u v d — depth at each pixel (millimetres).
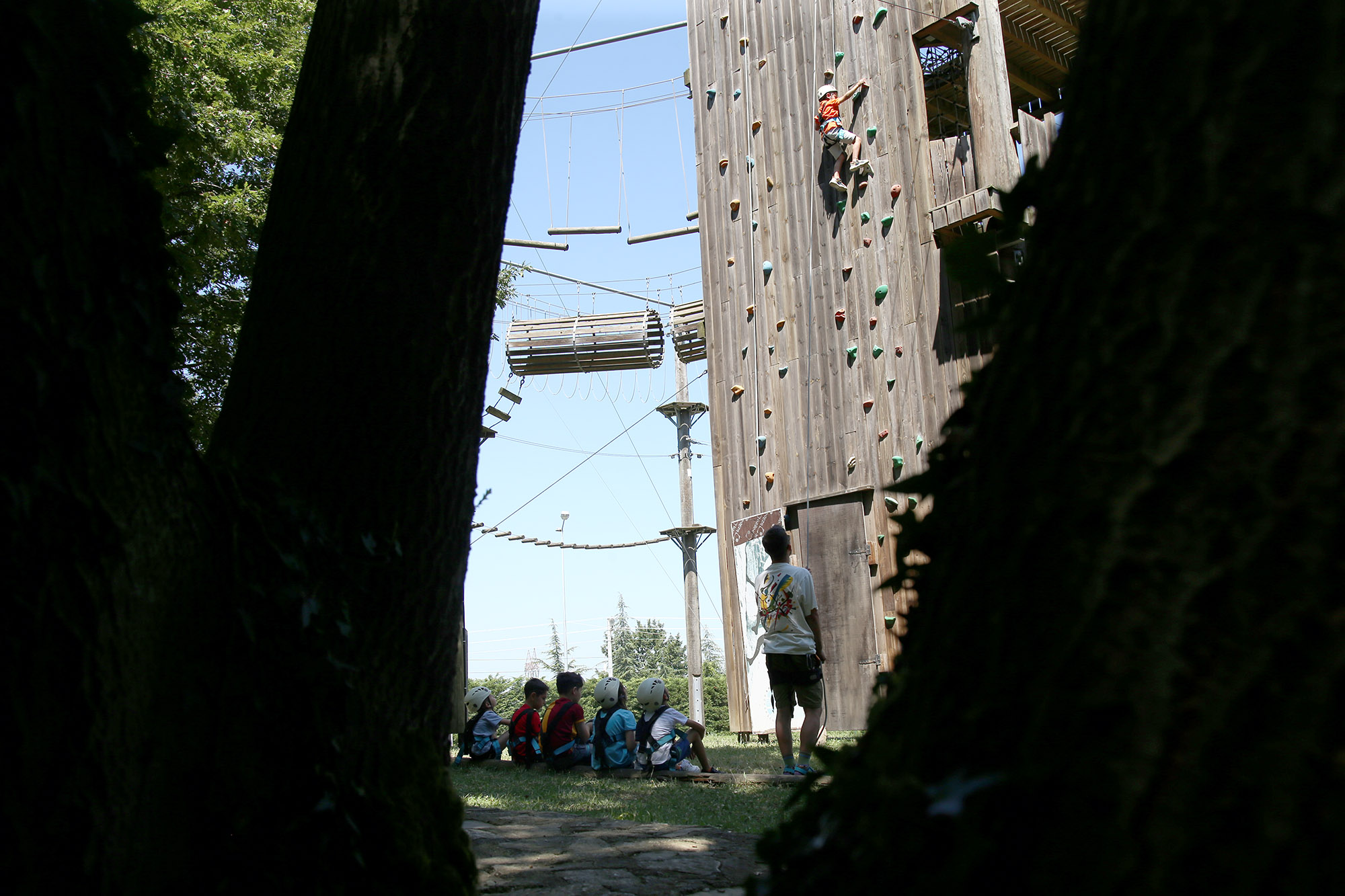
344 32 2514
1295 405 924
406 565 2328
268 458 2277
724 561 12867
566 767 7941
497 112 2559
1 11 1535
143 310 1738
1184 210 1021
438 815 2268
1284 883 839
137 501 1721
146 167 1793
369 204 2391
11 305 1510
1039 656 1032
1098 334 1072
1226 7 1025
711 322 13508
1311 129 954
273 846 1869
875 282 11289
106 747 1612
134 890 1666
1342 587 879
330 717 2002
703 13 14266
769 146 12961
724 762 8555
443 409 2434
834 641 11117
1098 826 932
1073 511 1042
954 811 968
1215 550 938
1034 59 12266
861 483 11109
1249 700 891
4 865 1481
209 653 1846
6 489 1496
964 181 10805
